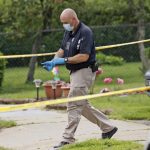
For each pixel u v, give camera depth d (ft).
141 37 172.04
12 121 87.30
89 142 63.21
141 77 175.01
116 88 135.13
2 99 120.78
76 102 64.08
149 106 102.12
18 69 173.99
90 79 65.16
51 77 173.58
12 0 165.48
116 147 60.85
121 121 87.66
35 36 165.99
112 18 192.13
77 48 64.13
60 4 165.58
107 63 188.44
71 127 64.34
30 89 153.58
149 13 182.70
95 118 66.49
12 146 69.46
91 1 190.90
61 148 62.75
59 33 174.91
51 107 104.17
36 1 164.35
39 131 80.18
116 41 178.81
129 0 179.11
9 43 170.19
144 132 76.48
